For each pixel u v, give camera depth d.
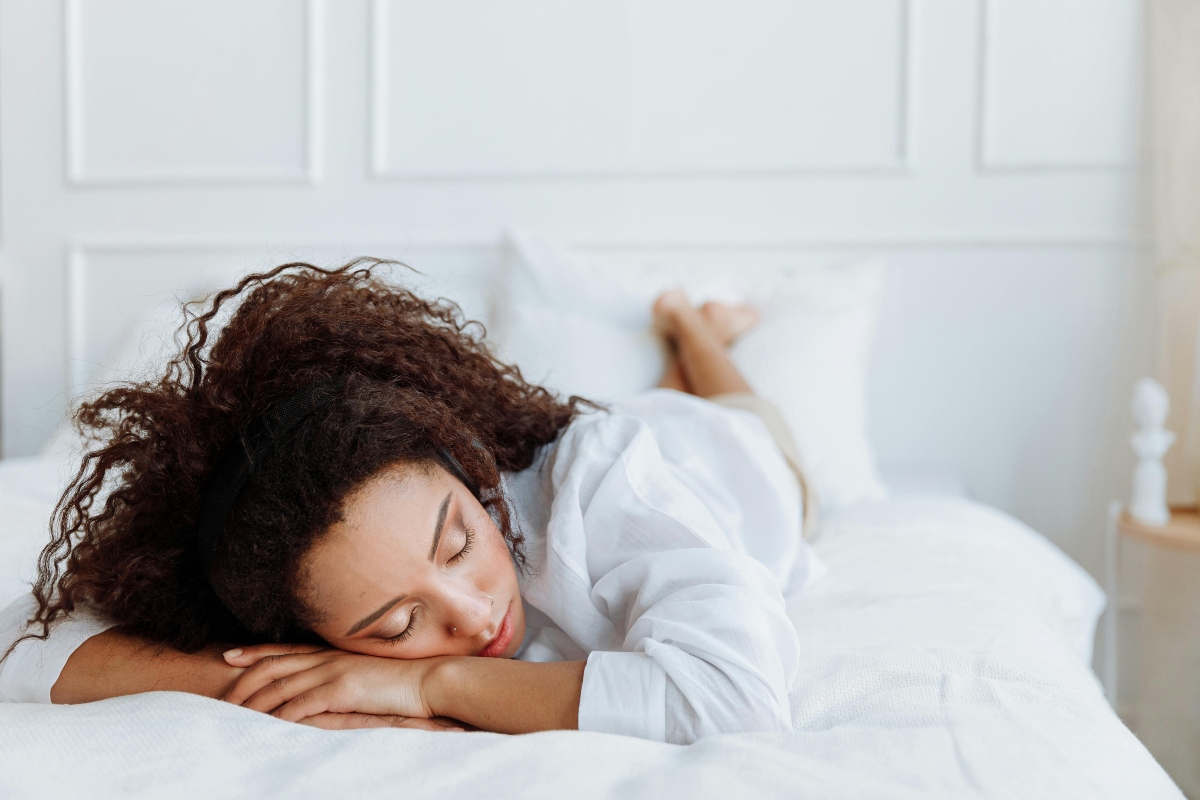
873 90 1.81
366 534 0.66
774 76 1.83
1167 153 1.66
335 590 0.66
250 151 1.98
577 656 0.84
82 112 2.02
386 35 1.91
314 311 0.79
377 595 0.67
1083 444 1.79
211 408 0.73
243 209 1.99
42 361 2.06
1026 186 1.77
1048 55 1.75
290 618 0.69
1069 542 1.81
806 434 1.49
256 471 0.68
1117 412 1.77
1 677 0.74
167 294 1.97
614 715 0.64
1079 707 0.68
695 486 0.99
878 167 1.79
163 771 0.56
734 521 0.99
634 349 1.58
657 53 1.86
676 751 0.60
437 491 0.70
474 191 1.92
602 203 1.89
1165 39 1.65
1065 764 0.58
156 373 0.90
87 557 0.76
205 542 0.70
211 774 0.56
